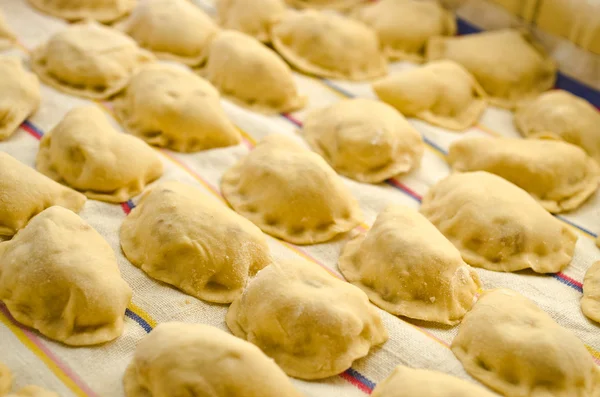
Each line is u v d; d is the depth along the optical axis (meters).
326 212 0.49
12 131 0.53
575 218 0.53
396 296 0.46
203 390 0.39
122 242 0.47
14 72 0.55
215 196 0.51
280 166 0.50
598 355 0.45
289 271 0.44
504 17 0.67
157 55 0.62
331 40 0.63
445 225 0.50
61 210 0.45
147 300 0.45
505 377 0.42
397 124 0.55
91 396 0.40
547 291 0.47
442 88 0.60
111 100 0.57
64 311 0.42
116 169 0.49
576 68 0.63
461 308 0.46
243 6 0.65
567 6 0.62
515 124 0.61
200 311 0.45
